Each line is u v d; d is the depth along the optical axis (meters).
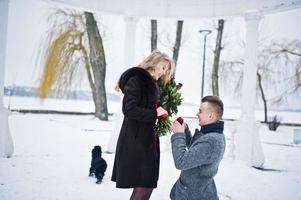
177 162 2.13
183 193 2.30
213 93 14.48
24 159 6.14
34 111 20.88
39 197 3.89
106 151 7.56
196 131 2.39
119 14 7.09
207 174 2.23
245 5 6.60
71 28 14.47
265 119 19.67
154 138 2.52
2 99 6.19
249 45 6.66
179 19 7.29
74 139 10.31
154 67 2.62
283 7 6.06
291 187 5.06
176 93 2.71
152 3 7.10
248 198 4.38
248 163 6.57
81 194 4.11
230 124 7.13
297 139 12.55
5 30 5.98
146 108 2.42
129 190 4.41
